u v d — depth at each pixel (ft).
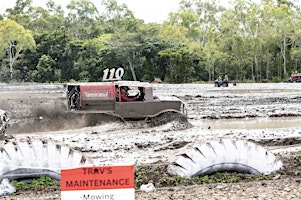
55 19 403.54
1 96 128.16
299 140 51.85
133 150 46.62
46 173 25.94
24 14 398.01
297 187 25.11
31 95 133.39
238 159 26.89
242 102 104.94
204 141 27.96
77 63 291.79
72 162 26.13
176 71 289.74
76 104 67.21
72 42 298.76
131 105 66.18
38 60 306.96
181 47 307.37
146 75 291.99
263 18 315.78
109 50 282.15
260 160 27.37
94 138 54.85
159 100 66.95
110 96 66.33
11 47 308.40
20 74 301.22
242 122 72.02
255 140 51.13
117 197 17.72
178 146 48.57
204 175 26.89
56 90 164.66
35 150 26.08
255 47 299.17
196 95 124.26
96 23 416.46
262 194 24.09
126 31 320.70
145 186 25.55
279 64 314.14
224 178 26.68
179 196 24.09
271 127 65.92
